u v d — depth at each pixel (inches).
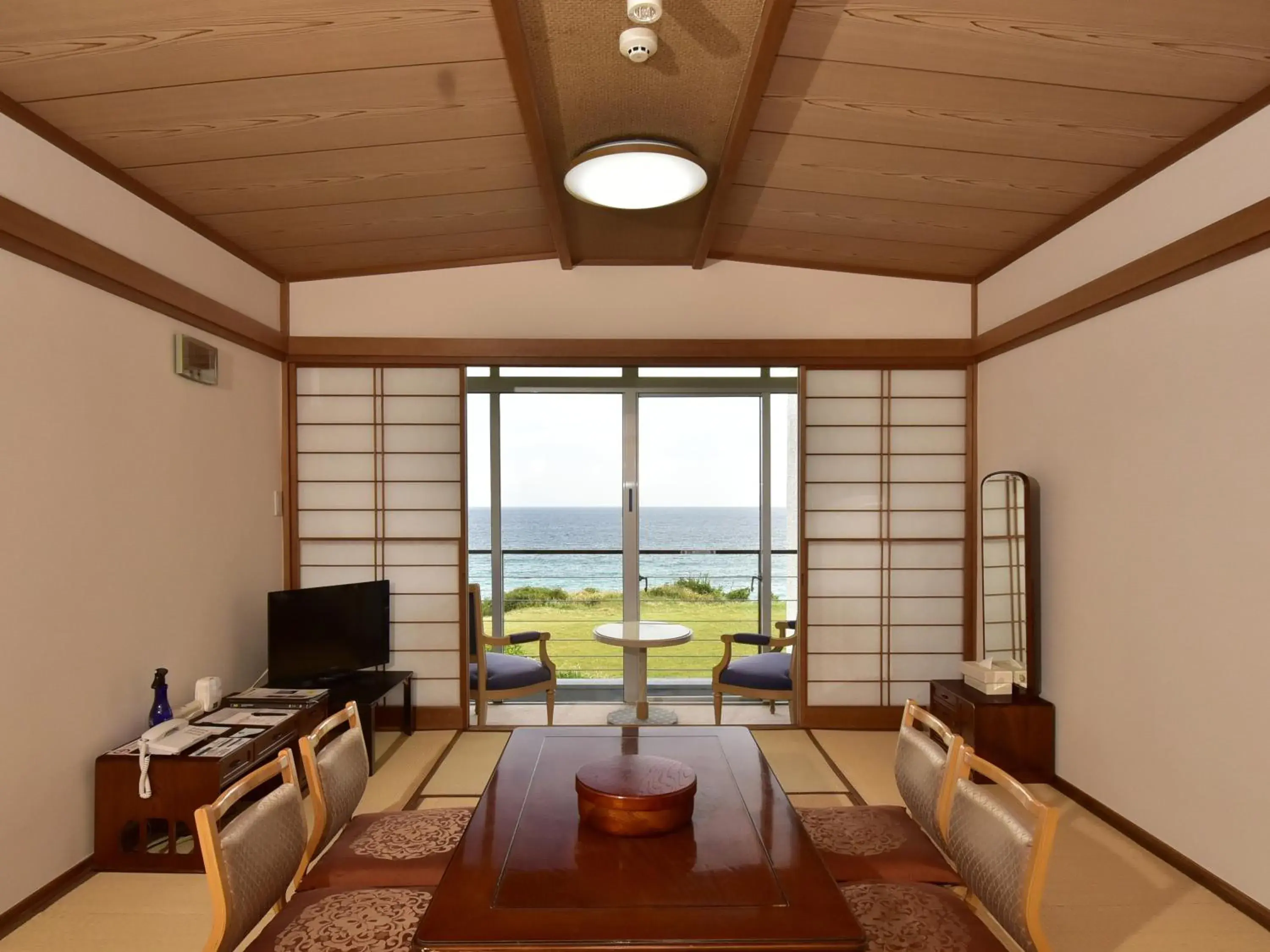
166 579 122.0
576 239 151.5
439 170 119.8
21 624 92.7
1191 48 84.5
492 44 88.4
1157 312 111.0
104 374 107.7
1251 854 93.7
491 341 164.1
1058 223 133.7
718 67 90.8
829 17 82.4
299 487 167.3
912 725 91.6
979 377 167.3
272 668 140.2
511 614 215.6
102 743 106.7
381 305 164.6
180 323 126.8
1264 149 92.2
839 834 82.6
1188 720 104.0
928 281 167.9
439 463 167.9
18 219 90.7
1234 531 96.7
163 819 111.7
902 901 69.1
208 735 113.8
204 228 133.0
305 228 138.5
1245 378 95.0
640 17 76.7
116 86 90.7
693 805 71.6
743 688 170.4
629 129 105.3
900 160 115.3
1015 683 143.1
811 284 167.3
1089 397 127.2
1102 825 119.0
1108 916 93.7
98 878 102.8
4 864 90.1
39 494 95.6
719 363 168.7
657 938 51.6
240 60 87.7
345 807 84.1
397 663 169.8
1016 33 83.8
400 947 62.8
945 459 170.7
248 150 108.5
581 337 165.9
